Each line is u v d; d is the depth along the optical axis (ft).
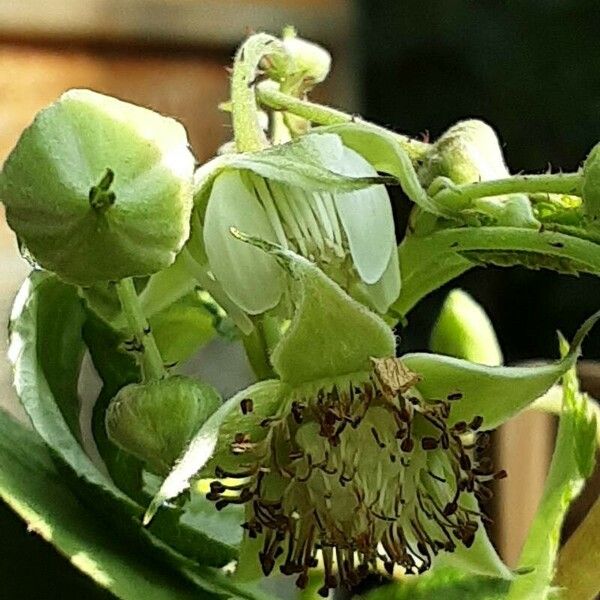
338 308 0.27
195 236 0.27
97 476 0.27
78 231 0.25
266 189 0.27
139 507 0.27
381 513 0.27
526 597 0.30
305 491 0.27
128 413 0.27
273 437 0.27
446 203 0.27
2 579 0.28
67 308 0.29
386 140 0.27
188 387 0.27
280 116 0.30
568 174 0.27
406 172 0.27
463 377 0.27
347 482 0.27
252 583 0.28
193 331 0.31
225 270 0.27
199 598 0.27
